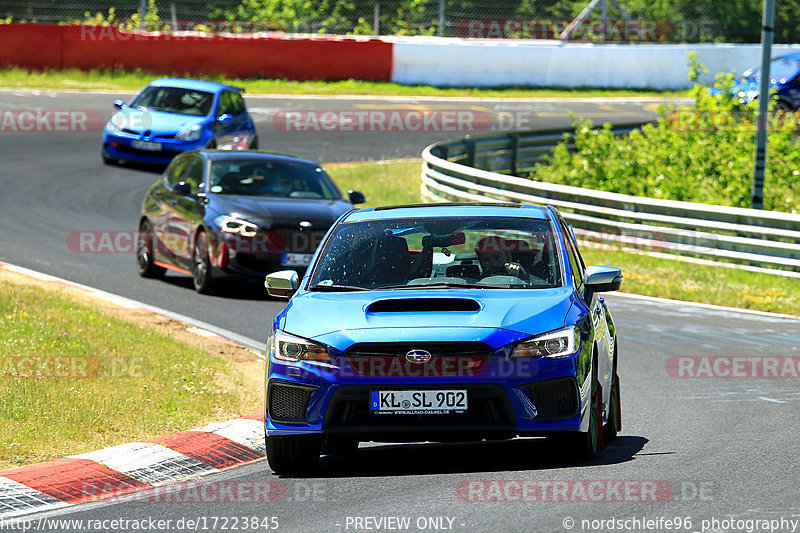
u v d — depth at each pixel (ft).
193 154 191.52
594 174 285.43
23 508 74.13
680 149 280.72
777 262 200.95
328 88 443.32
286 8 535.19
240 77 438.81
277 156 191.62
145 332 137.59
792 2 579.07
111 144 284.20
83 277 184.75
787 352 140.05
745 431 96.48
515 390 77.20
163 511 72.43
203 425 99.55
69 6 538.06
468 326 78.48
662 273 202.08
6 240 210.79
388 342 77.87
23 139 321.93
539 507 68.59
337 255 91.15
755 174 224.12
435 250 90.17
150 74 427.33
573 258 91.04
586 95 474.90
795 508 67.46
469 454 90.02
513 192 244.63
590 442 81.25
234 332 147.43
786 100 307.99
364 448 98.89
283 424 79.56
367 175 302.04
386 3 554.46
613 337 95.96
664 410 108.06
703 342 146.72
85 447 89.76
